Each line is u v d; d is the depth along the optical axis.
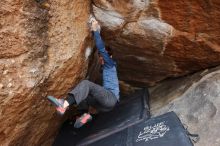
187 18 4.68
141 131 5.04
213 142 4.56
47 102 4.54
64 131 6.29
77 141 5.95
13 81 3.72
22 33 3.70
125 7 4.70
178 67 5.93
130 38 5.34
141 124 5.23
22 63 3.79
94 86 4.47
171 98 5.95
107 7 4.75
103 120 6.34
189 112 5.27
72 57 4.50
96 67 6.09
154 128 4.93
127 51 5.75
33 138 4.75
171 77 6.40
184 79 6.18
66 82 4.70
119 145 5.06
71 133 6.25
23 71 3.82
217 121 4.84
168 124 4.86
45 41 4.01
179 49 5.34
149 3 4.59
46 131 5.12
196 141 4.67
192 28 4.83
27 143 4.64
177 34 5.01
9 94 3.70
